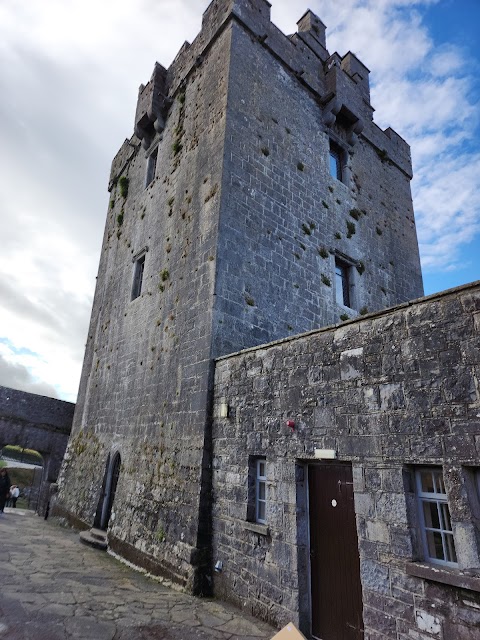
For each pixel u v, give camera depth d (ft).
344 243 44.47
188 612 20.79
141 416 37.19
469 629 13.35
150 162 52.39
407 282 51.24
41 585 22.41
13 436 61.31
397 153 57.93
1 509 51.78
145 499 32.14
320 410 20.39
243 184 35.96
